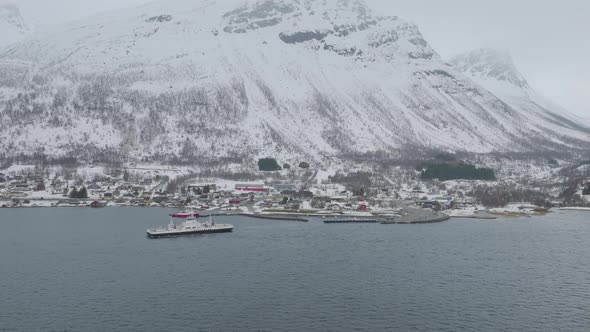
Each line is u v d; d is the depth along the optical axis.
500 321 146.88
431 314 151.50
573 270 195.88
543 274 190.50
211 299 162.75
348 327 142.50
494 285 177.38
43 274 189.25
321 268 196.75
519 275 189.00
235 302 160.12
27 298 163.88
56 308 155.50
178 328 141.50
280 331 139.88
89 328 141.50
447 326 143.25
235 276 186.38
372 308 156.00
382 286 175.88
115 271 193.00
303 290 171.38
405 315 150.88
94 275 188.00
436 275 188.50
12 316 149.62
